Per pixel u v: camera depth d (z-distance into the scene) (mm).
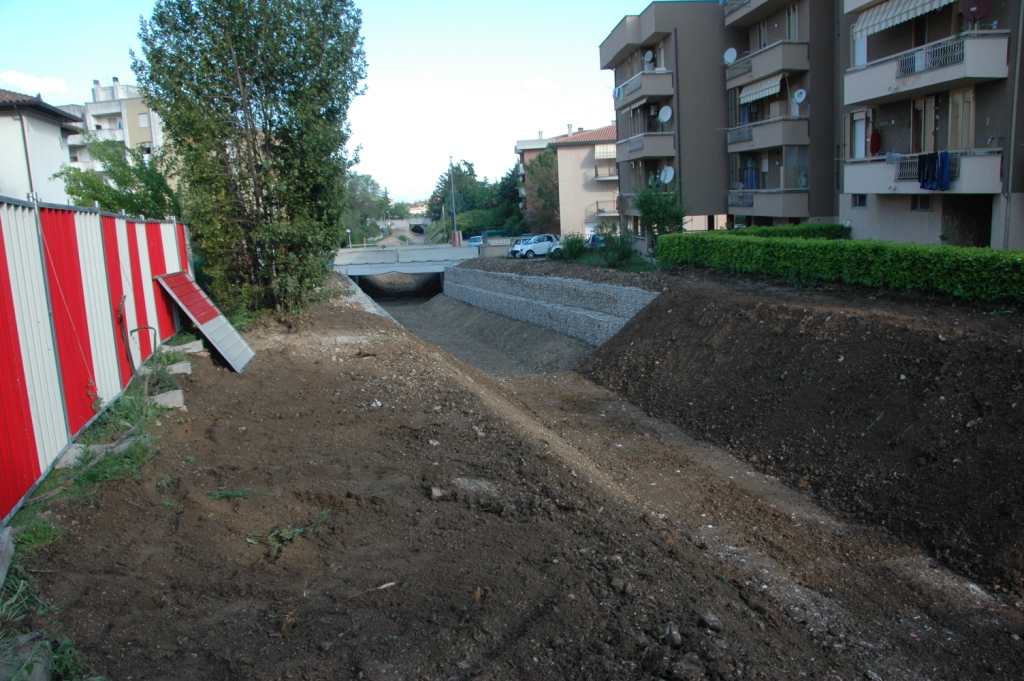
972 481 8992
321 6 17391
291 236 17688
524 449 9531
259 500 7422
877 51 22219
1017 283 12562
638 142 35844
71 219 8570
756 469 11766
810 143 28781
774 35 30953
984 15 17766
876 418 11180
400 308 44875
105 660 4688
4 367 6230
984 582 7703
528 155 82250
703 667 5168
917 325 12469
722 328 16984
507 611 5531
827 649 6227
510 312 31844
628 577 6223
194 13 16656
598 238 39250
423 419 10695
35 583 5363
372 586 5766
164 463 8047
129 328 11086
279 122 17172
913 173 20047
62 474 7336
